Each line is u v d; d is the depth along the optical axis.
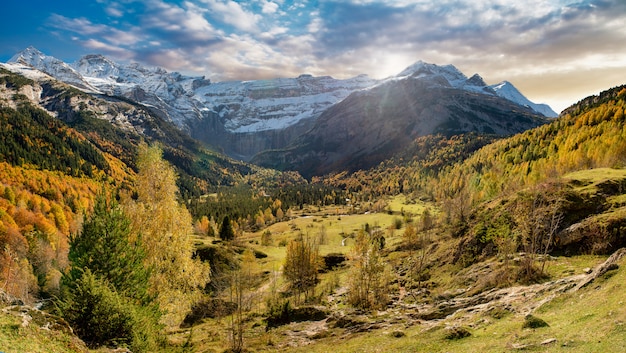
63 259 107.88
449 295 44.16
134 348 23.30
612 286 22.44
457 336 25.67
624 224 39.00
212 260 81.44
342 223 171.62
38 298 85.00
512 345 20.12
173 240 33.69
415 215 160.50
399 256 78.19
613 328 17.33
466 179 168.88
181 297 33.38
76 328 22.72
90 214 30.36
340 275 83.94
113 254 27.45
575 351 16.84
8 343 16.62
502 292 35.53
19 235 100.88
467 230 63.56
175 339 42.62
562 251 42.53
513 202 55.97
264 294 71.38
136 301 27.61
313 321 47.56
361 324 40.06
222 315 57.25
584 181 51.88
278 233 162.38
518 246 47.88
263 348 37.91
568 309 23.28
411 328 33.88
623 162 71.50
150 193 33.88
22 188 158.25
